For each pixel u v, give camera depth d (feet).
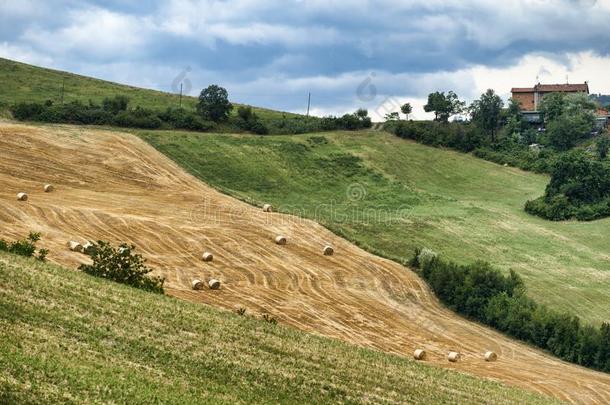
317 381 111.24
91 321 110.01
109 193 233.55
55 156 255.70
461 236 266.77
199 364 106.01
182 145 303.68
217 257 192.03
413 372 130.72
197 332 118.62
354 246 220.23
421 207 299.58
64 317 108.27
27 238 174.81
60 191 225.76
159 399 89.25
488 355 165.48
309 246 212.23
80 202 215.51
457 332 180.04
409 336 171.01
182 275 177.27
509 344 180.14
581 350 177.27
